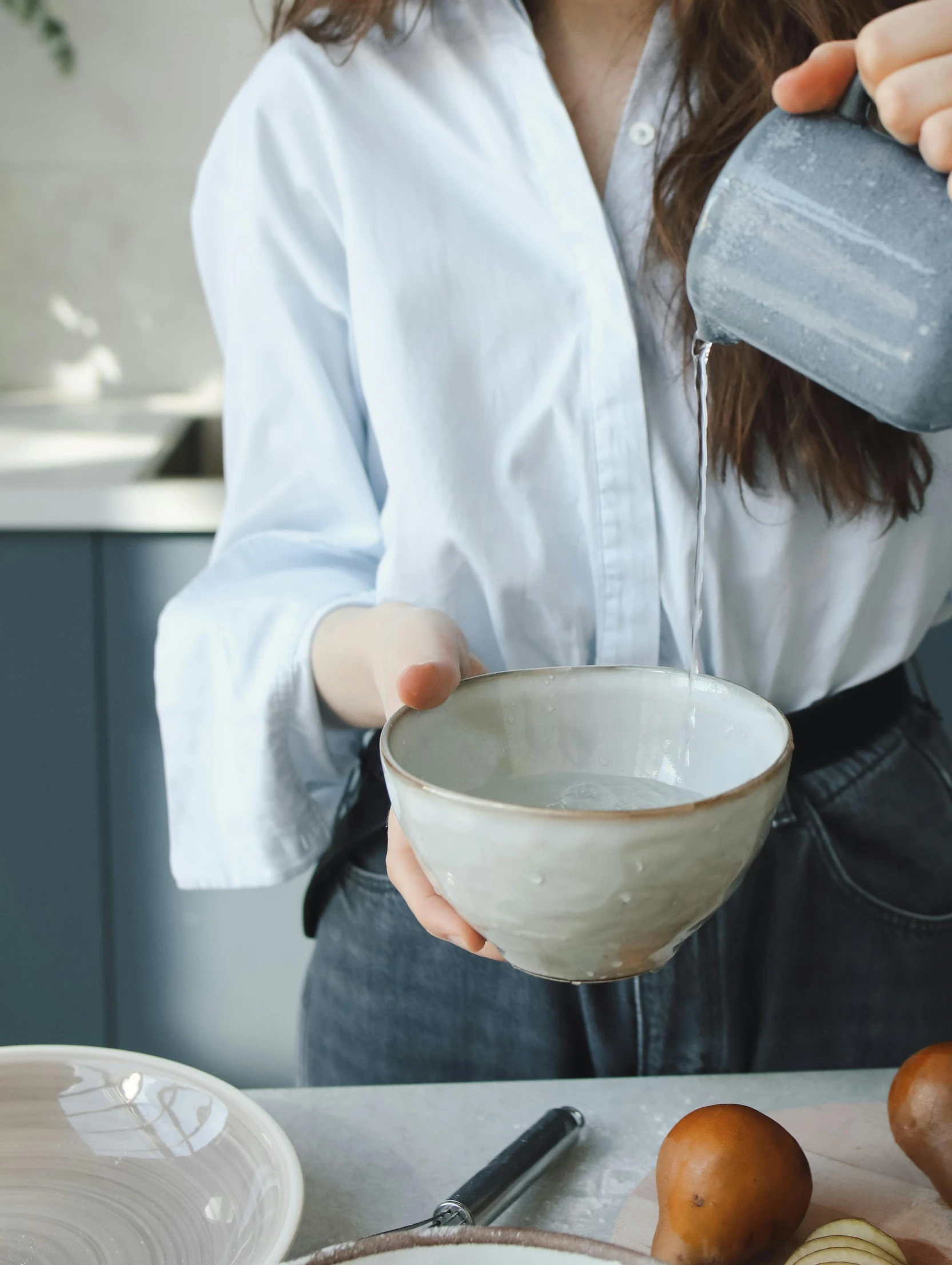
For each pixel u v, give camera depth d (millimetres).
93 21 2613
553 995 808
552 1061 812
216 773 851
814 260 471
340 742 886
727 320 515
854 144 470
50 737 1653
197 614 833
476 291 774
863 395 483
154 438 2215
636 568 794
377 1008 844
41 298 2756
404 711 494
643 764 542
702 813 400
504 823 406
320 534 901
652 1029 793
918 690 1560
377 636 721
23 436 2229
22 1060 586
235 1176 533
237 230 843
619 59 768
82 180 2691
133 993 1735
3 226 2711
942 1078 541
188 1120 562
